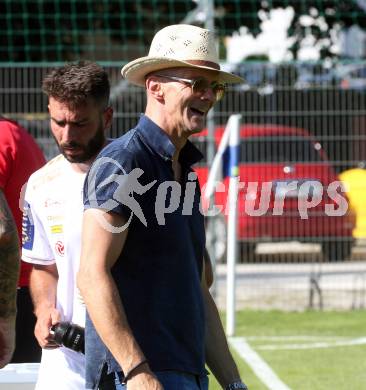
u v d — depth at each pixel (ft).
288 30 175.11
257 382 75.31
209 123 111.14
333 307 116.37
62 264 41.60
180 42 35.73
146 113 36.32
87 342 35.63
